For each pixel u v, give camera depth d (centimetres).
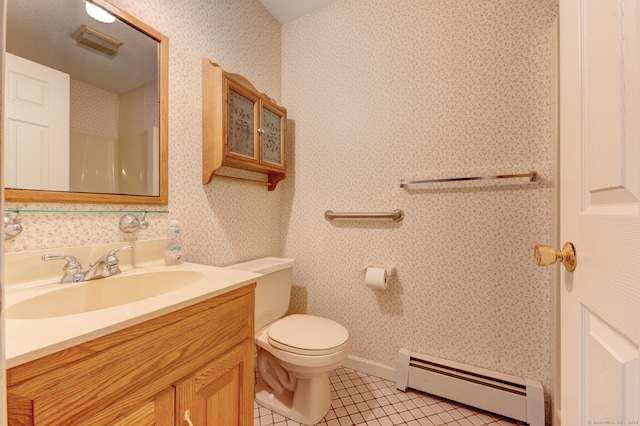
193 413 73
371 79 165
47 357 48
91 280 88
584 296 48
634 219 35
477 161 139
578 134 51
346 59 172
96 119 97
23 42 82
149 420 63
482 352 138
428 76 150
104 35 99
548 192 126
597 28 45
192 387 73
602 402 42
